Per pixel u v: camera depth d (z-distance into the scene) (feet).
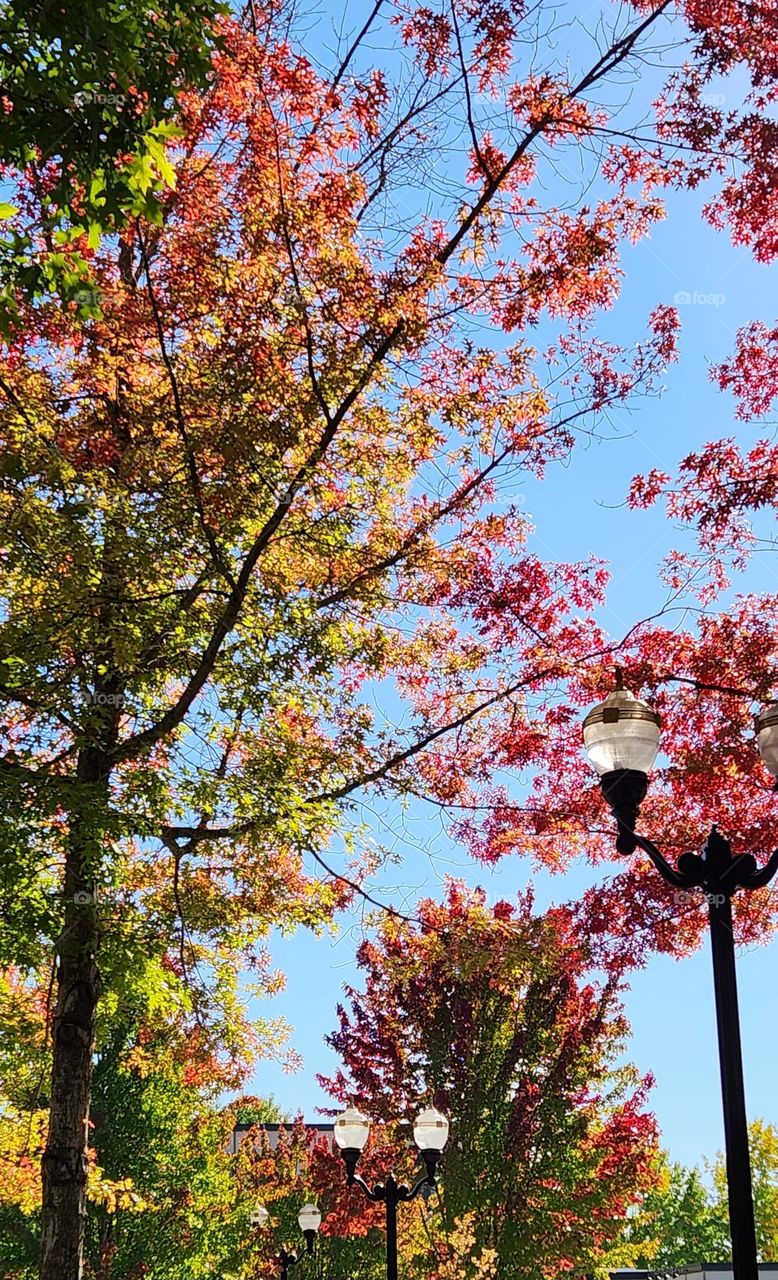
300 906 36.81
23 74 20.84
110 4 20.40
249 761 31.01
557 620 33.86
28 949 27.30
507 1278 64.64
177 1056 41.04
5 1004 38.24
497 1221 65.00
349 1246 111.34
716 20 28.50
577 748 34.12
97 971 33.01
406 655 35.04
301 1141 124.16
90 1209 85.40
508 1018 67.97
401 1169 72.02
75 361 29.19
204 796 28.68
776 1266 98.68
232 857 35.01
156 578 26.73
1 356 28.58
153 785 27.61
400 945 38.83
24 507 25.11
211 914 35.81
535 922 34.68
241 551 30.91
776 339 30.94
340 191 27.58
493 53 29.84
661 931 33.37
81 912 27.50
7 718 27.89
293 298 27.63
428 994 66.64
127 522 26.45
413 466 32.04
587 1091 69.36
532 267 30.91
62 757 29.27
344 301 28.14
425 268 29.71
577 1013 67.92
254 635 29.66
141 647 26.91
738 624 31.32
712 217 31.14
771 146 29.12
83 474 27.48
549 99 29.94
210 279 27.22
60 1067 31.89
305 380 29.32
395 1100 66.74
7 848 24.71
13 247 22.13
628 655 32.27
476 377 31.35
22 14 20.04
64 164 21.47
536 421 32.14
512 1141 65.46
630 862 34.12
